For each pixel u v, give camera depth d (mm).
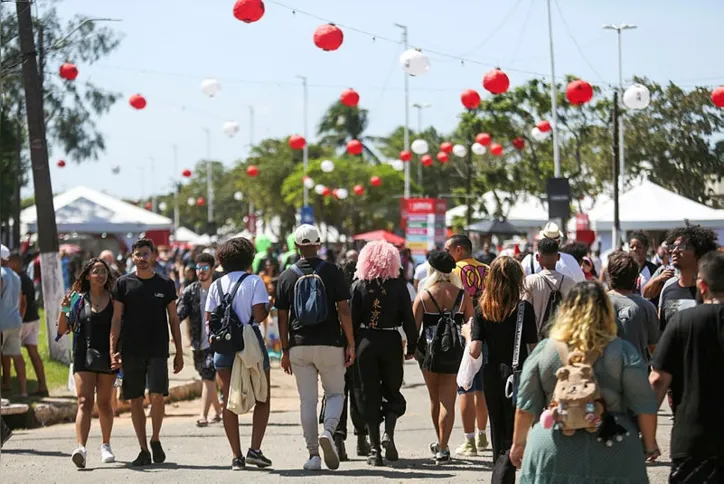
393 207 185625
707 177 84125
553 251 25516
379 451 25797
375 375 25609
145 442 26906
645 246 32688
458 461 26531
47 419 36375
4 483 24375
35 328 39062
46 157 46469
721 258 15547
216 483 23656
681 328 15398
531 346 20969
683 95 81875
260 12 31922
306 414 25109
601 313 14680
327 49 35062
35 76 45812
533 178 112938
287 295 25188
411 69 38844
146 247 26531
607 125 102938
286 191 179750
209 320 25453
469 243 28719
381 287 25422
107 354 26562
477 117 110750
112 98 87625
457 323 25938
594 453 14320
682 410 15312
